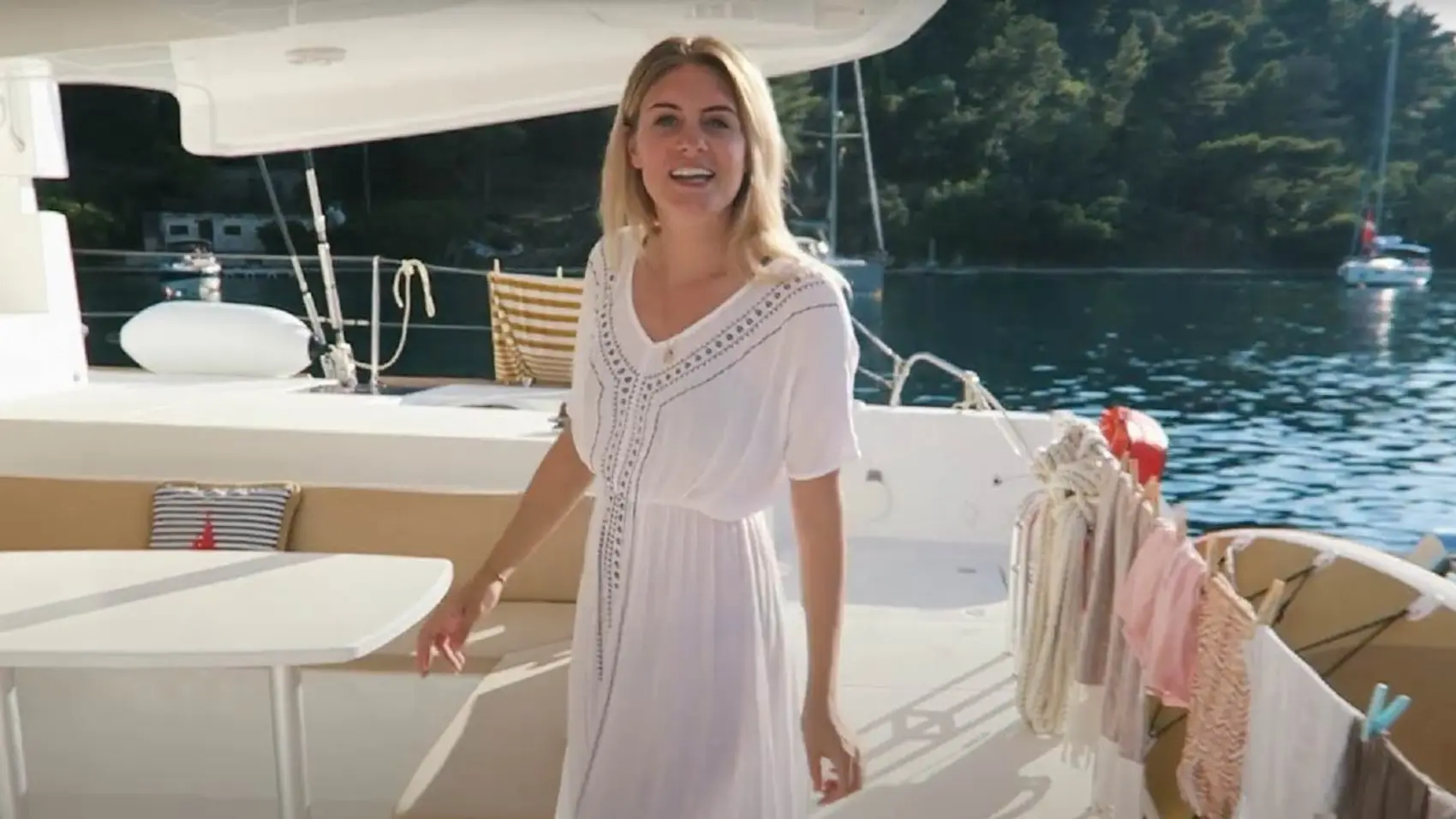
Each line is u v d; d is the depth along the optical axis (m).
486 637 2.35
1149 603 1.71
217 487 2.61
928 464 3.45
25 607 1.69
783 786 1.28
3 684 1.75
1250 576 1.88
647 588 1.22
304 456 2.81
